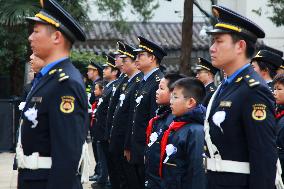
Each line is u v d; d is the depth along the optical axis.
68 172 4.14
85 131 4.32
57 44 4.48
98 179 9.77
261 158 4.08
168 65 20.94
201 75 9.24
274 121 4.18
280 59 7.09
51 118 4.22
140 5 15.53
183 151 5.17
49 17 4.46
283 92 6.18
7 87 16.72
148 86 7.36
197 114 5.23
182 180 5.16
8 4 14.25
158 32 21.67
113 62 10.48
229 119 4.22
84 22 16.30
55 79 4.33
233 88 4.30
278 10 17.77
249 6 21.42
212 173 4.34
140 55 7.49
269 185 4.08
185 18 14.12
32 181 4.32
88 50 19.70
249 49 4.38
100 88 10.95
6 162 12.27
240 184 4.20
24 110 4.42
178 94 5.31
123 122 8.13
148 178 5.86
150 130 6.14
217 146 4.30
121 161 8.26
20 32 15.66
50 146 4.28
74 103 4.23
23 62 17.31
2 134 13.70
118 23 16.62
